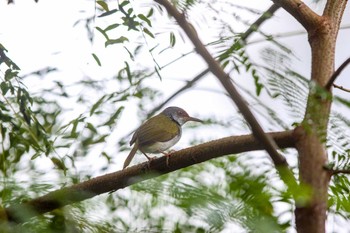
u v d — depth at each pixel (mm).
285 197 3658
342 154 4820
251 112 4086
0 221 3582
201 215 3361
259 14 6270
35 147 6254
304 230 4332
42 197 3879
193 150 5793
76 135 6359
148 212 4109
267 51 4621
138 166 5812
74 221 3828
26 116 6684
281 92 4422
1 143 6094
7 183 3848
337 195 5066
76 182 5398
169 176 4270
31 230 3549
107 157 6355
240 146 5582
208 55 3803
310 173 4656
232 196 3656
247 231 3410
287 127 4402
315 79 5469
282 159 4184
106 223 3969
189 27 3779
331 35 5699
